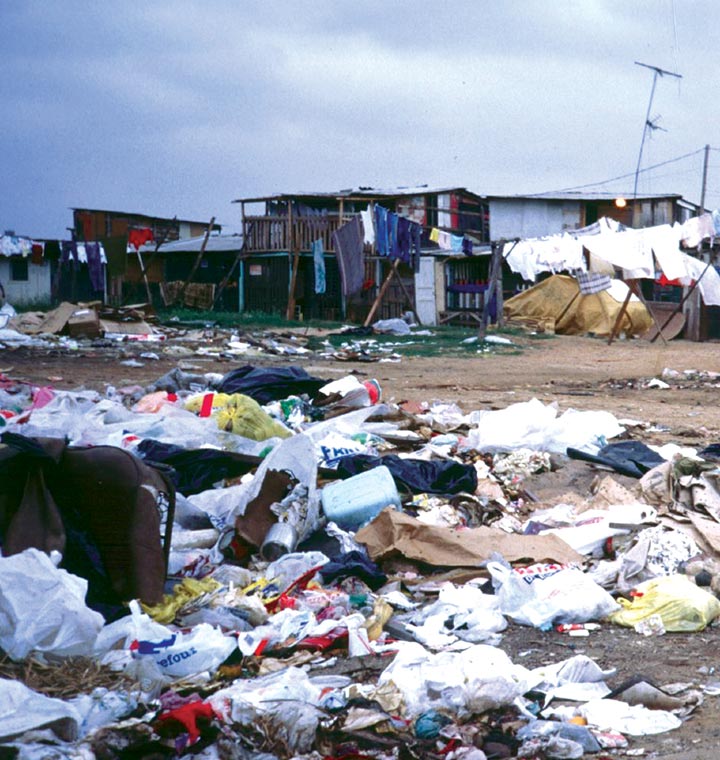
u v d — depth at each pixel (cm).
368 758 422
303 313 3712
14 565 495
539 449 1071
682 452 1088
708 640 612
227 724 437
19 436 575
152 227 4641
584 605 638
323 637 564
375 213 2688
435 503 841
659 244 2798
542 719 470
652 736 455
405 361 2341
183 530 734
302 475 779
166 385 1344
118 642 505
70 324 2486
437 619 621
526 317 3488
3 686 423
